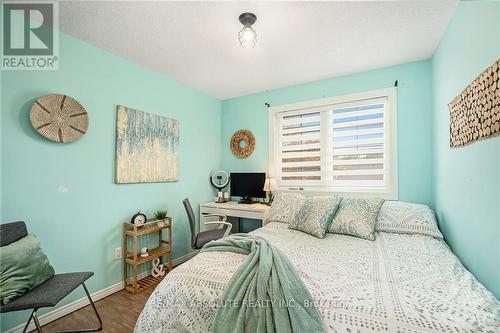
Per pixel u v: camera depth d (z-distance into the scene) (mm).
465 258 1617
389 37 2102
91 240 2137
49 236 1860
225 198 3588
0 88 1639
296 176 3311
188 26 1917
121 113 2385
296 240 1965
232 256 1478
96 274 2166
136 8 1695
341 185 3025
